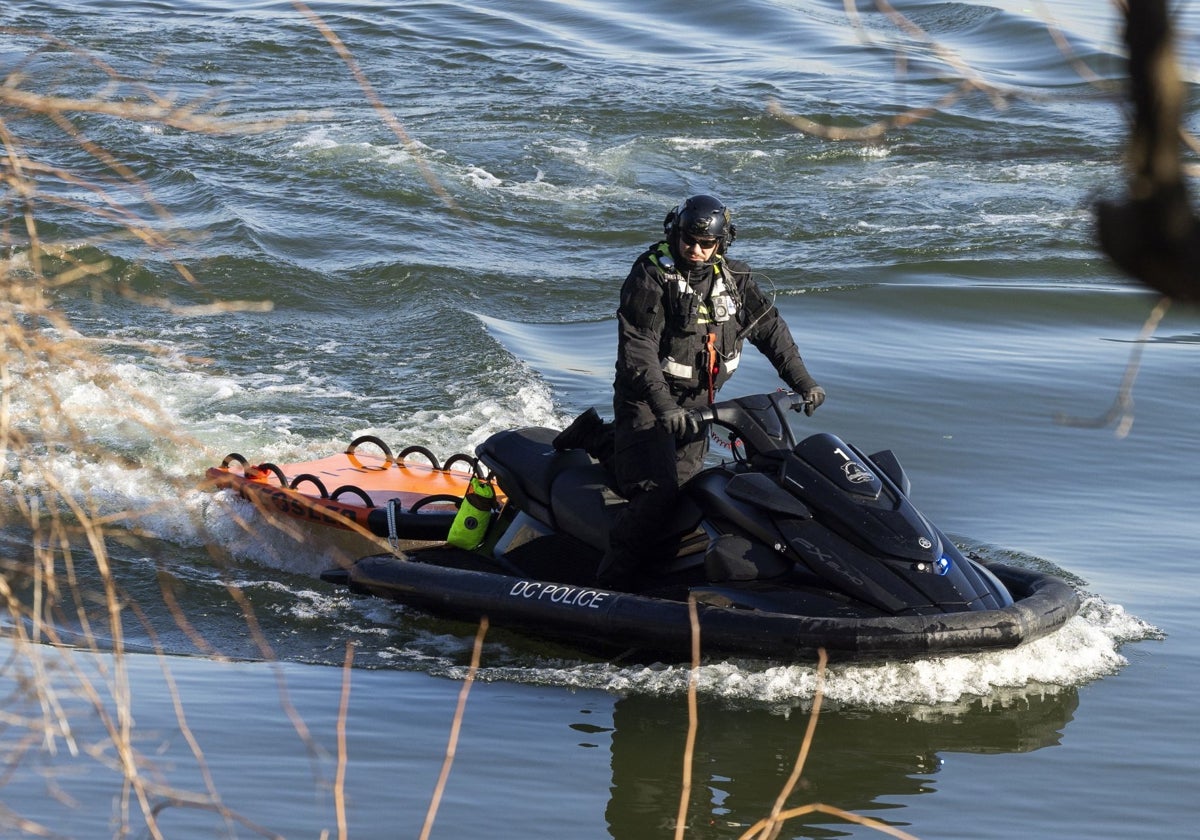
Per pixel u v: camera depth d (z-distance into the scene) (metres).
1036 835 17.09
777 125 72.38
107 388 11.30
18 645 10.09
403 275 47.50
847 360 40.41
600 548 24.34
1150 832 17.22
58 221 49.19
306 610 24.84
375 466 30.67
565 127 71.06
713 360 22.98
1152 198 3.79
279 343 40.56
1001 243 53.78
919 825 17.36
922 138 66.44
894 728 20.36
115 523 27.33
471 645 23.64
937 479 31.62
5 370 9.20
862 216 57.97
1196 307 3.81
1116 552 27.61
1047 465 32.66
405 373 38.38
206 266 46.72
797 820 17.48
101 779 17.47
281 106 72.75
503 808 17.47
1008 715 20.88
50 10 92.31
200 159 61.28
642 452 23.06
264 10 97.12
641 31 95.38
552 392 37.00
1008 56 83.00
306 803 17.27
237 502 28.45
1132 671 22.42
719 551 22.31
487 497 26.39
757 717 20.69
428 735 19.72
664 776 18.64
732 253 52.75
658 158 66.56
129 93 70.25
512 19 97.12
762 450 22.81
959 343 42.56
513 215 57.28
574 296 47.22
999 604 21.69
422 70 82.81
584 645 23.59
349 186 59.22
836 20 97.38
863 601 21.50
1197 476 32.06
